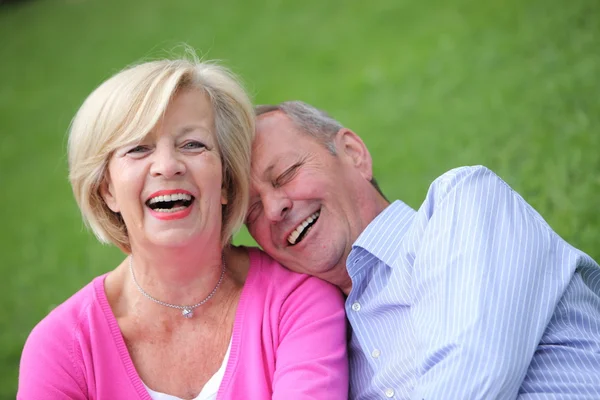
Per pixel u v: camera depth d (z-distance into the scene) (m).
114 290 2.75
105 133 2.56
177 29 13.40
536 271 2.42
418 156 6.12
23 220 8.13
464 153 5.78
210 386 2.62
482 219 2.48
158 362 2.65
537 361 2.40
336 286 3.00
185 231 2.56
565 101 5.98
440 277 2.47
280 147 2.87
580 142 5.16
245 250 3.02
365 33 10.32
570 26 7.58
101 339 2.60
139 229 2.60
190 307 2.70
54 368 2.54
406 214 2.88
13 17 17.56
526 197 4.66
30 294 6.14
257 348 2.64
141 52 12.68
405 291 2.67
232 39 11.94
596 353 2.39
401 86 7.96
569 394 2.32
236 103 2.75
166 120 2.57
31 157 10.09
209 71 2.71
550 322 2.45
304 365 2.57
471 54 7.97
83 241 7.02
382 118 7.26
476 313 2.32
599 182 4.52
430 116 6.94
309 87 8.97
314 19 11.73
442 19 9.64
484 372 2.25
